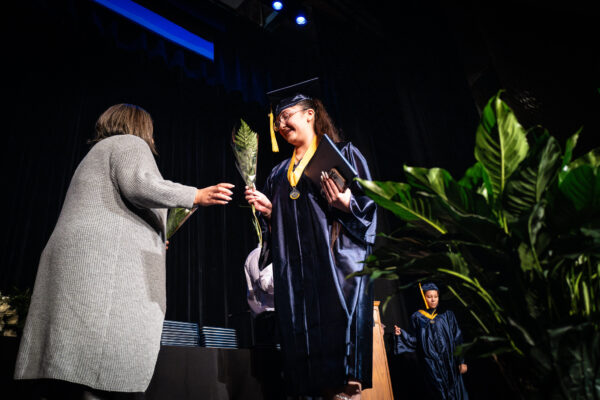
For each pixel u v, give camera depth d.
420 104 5.50
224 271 5.27
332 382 1.47
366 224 1.69
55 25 4.66
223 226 5.52
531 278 0.90
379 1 6.62
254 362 2.08
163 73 5.57
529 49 3.67
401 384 4.88
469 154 4.78
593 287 0.91
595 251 0.86
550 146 0.91
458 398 4.37
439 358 4.52
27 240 3.85
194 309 4.85
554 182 0.90
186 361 1.85
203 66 5.83
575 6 3.27
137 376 1.17
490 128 0.95
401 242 1.08
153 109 5.41
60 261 1.19
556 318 0.88
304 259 1.71
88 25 4.82
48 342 1.10
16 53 4.38
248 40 6.41
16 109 4.20
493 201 0.98
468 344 0.93
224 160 5.82
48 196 4.14
